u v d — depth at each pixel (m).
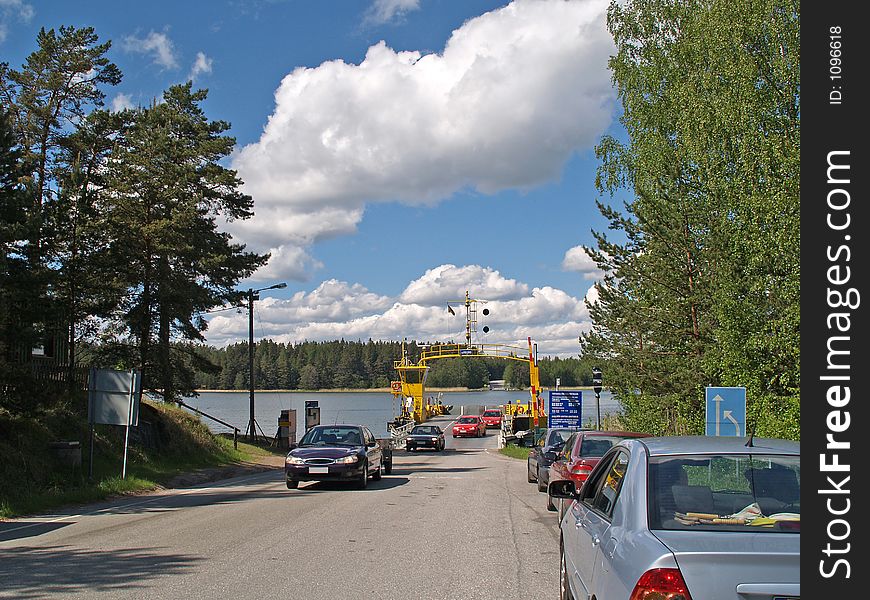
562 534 6.93
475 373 154.38
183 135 35.62
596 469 6.46
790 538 4.10
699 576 3.69
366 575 8.35
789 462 4.94
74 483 17.70
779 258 15.53
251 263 36.69
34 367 22.73
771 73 18.33
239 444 35.47
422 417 62.38
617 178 26.23
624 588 3.96
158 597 7.30
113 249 24.30
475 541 10.73
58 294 23.08
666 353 24.30
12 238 17.30
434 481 21.64
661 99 23.45
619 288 25.19
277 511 14.10
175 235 27.75
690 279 22.31
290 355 149.25
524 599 7.32
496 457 37.72
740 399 13.27
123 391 18.67
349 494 17.58
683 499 4.56
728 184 18.44
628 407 26.34
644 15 24.23
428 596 7.41
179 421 29.17
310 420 40.62
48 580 8.02
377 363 148.75
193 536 11.03
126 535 11.15
